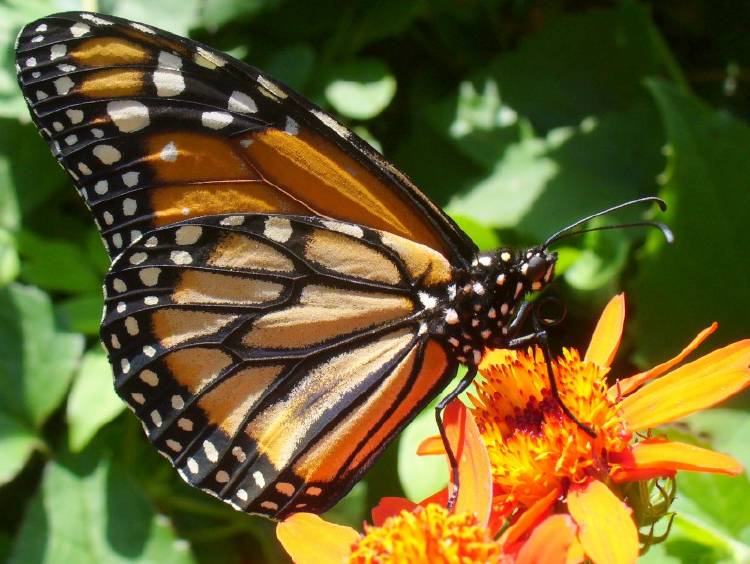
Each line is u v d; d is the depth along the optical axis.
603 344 0.25
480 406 0.25
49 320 0.29
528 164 0.31
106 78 0.25
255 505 0.25
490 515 0.23
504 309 0.25
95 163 0.25
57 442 0.30
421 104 0.32
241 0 0.30
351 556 0.23
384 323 0.25
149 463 0.30
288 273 0.25
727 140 0.29
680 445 0.23
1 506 0.30
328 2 0.31
